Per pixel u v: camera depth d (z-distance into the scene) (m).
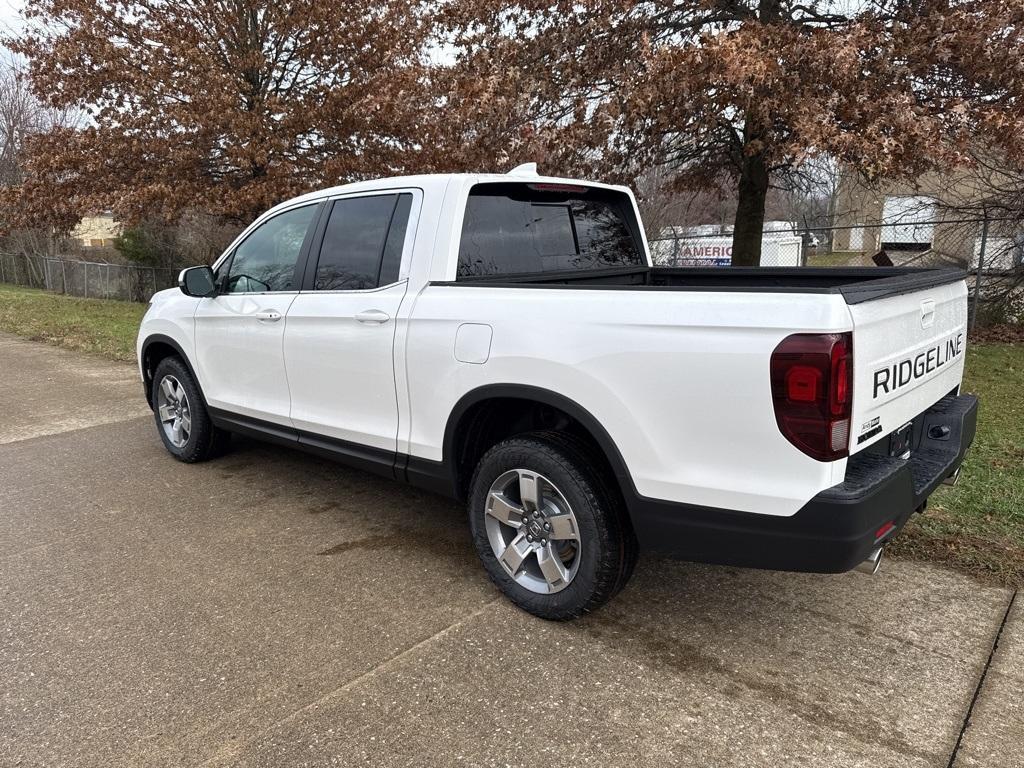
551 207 4.09
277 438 4.47
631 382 2.73
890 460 2.68
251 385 4.57
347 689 2.72
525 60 8.70
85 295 22.41
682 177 11.80
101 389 8.07
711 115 7.57
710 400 2.56
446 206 3.52
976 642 2.99
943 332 3.29
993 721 2.52
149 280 20.72
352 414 3.90
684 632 3.11
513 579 3.27
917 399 3.01
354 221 3.94
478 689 2.72
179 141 15.35
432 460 3.51
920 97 7.50
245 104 16.19
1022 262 11.92
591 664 2.88
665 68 6.93
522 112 8.08
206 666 2.87
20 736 2.48
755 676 2.79
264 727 2.52
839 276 4.07
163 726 2.53
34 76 15.82
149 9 15.62
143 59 15.57
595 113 7.84
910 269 3.81
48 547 3.95
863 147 6.43
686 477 2.66
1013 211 11.40
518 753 2.40
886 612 3.23
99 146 15.18
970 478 4.59
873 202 14.05
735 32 7.19
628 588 3.49
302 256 4.20
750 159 9.89
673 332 2.62
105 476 5.12
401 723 2.54
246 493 4.77
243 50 16.08
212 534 4.12
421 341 3.42
